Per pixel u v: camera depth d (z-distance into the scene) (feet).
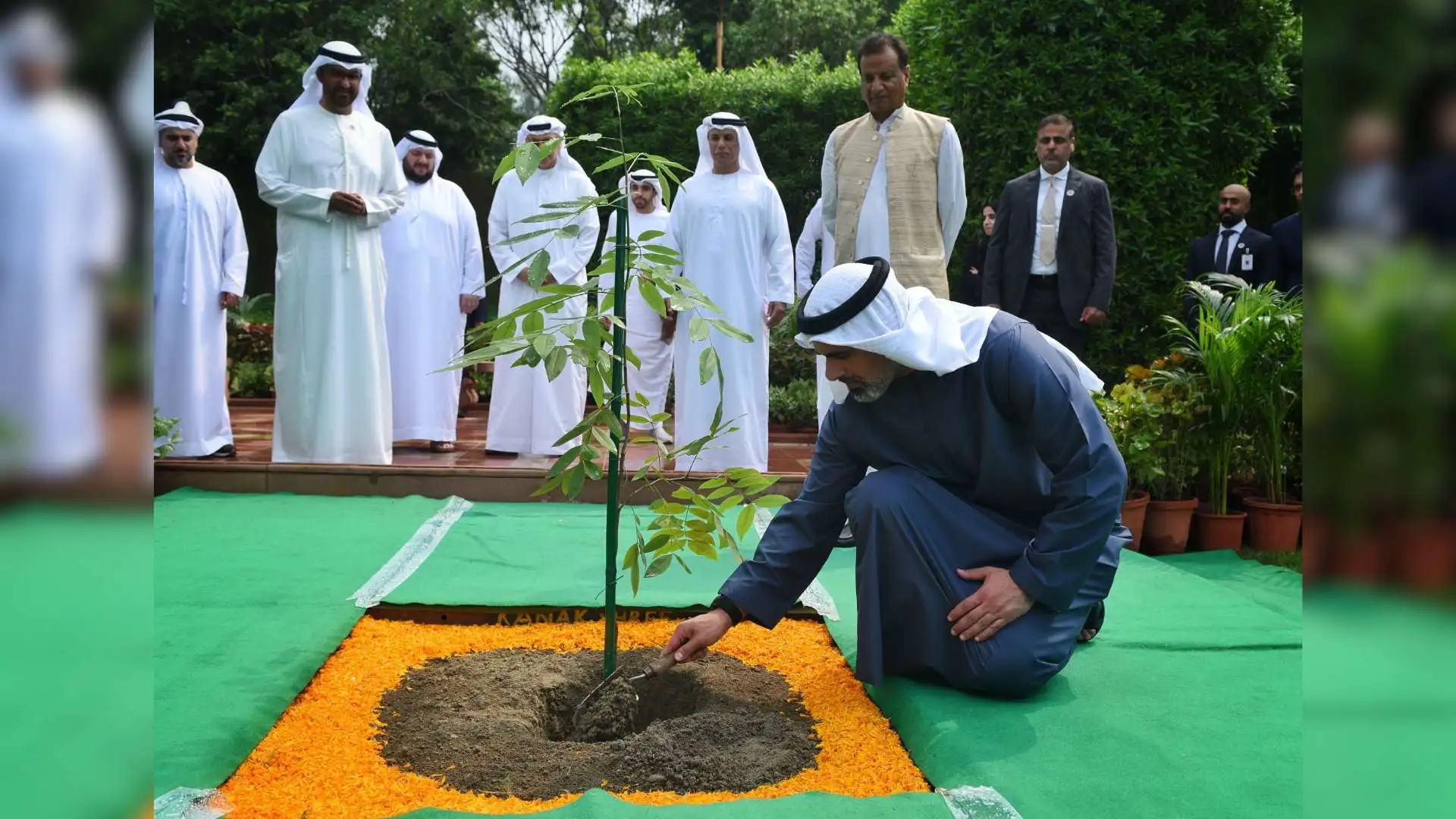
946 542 8.20
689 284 7.55
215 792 6.41
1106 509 7.79
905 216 15.17
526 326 7.27
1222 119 23.94
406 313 20.17
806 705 8.36
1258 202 35.88
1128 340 24.11
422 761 7.10
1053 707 7.80
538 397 19.75
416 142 20.61
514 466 17.74
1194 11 23.35
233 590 10.66
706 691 8.54
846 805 6.08
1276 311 14.74
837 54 66.18
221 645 8.87
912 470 8.47
